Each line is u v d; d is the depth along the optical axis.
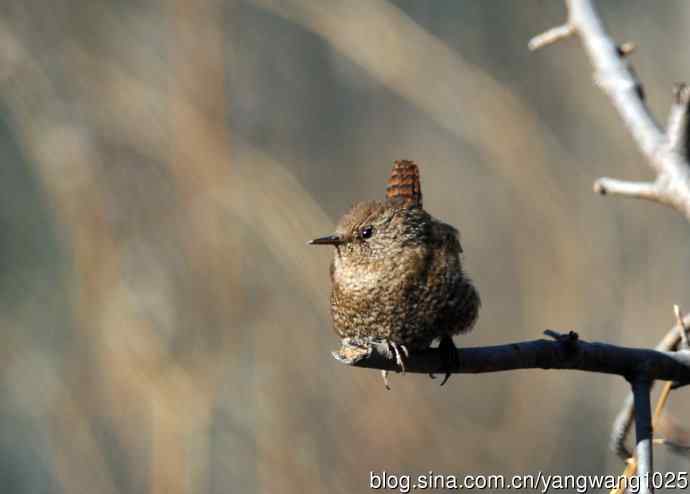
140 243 12.77
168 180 13.01
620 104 6.63
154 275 12.64
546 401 13.42
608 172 16.16
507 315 15.41
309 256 12.23
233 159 12.99
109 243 12.48
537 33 16.88
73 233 12.47
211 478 12.00
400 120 16.50
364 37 13.45
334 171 15.94
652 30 17.70
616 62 6.80
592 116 16.45
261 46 15.76
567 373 13.85
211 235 12.56
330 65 16.23
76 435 12.14
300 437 12.31
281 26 15.92
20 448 13.32
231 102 13.95
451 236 7.18
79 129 13.11
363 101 16.39
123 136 13.13
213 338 12.34
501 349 5.76
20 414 12.97
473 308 7.09
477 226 16.14
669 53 17.52
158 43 13.90
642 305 14.80
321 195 15.66
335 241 7.07
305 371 12.55
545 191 13.84
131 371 11.91
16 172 13.46
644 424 5.29
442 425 12.62
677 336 6.03
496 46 16.95
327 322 12.78
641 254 15.12
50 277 13.12
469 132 13.87
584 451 13.99
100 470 12.08
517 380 13.50
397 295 6.92
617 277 14.69
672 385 6.07
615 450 6.20
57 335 12.85
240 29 15.28
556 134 16.53
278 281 12.80
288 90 15.88
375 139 16.34
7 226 13.19
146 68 13.62
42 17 13.47
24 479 13.33
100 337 12.20
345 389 12.59
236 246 12.61
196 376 12.00
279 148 15.45
